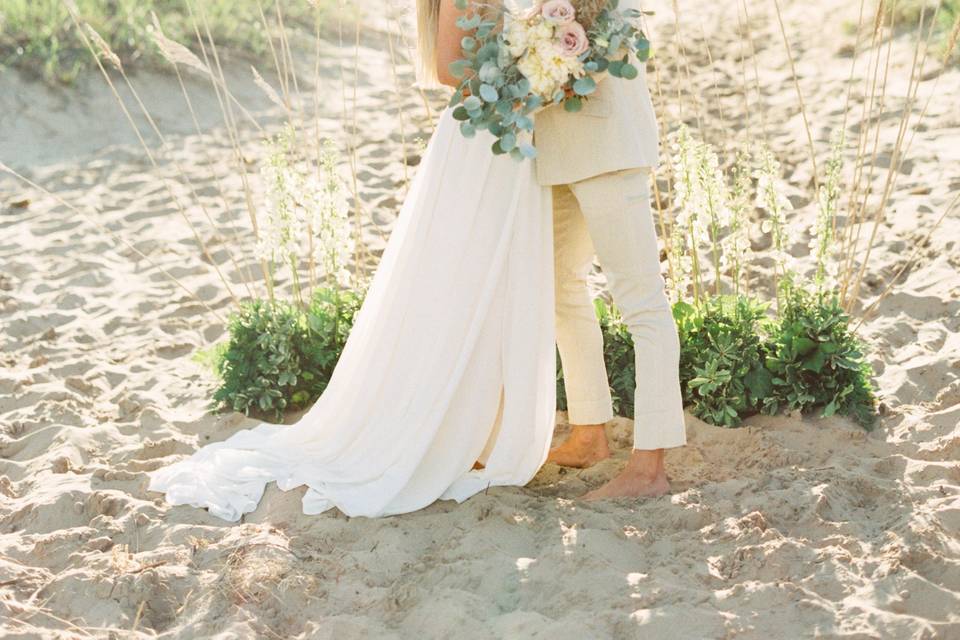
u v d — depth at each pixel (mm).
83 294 5375
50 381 4578
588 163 3162
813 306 3977
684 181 3998
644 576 2834
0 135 7445
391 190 6457
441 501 3377
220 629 2768
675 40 9031
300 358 4184
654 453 3375
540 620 2652
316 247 4223
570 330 3578
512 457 3391
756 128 6980
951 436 3570
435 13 3371
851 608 2604
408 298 3404
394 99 8180
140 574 2955
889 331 4465
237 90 8320
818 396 3863
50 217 6367
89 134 7562
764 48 8672
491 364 3363
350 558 3041
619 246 3248
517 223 3273
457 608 2727
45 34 8328
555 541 3066
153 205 6496
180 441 3949
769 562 2871
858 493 3309
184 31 8758
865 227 5445
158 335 4980
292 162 4277
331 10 9578
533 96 2965
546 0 2934
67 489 3531
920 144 6293
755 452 3648
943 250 5062
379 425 3447
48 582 2994
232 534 3221
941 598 2641
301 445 3650
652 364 3318
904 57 7789
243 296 5340
